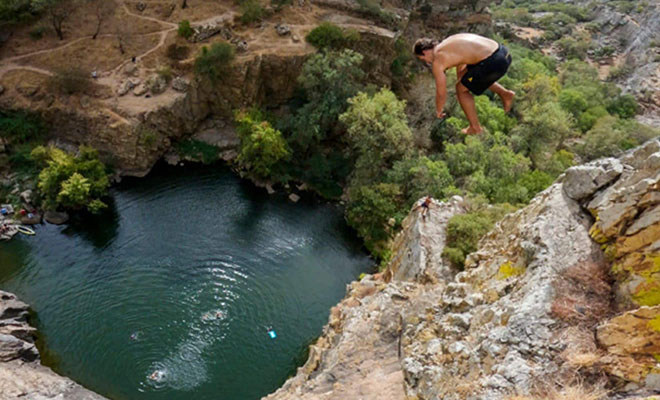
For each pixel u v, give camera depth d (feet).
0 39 213.87
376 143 180.34
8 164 184.03
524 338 47.14
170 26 234.99
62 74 191.83
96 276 154.61
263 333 143.13
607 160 54.08
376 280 123.03
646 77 388.16
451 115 216.33
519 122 238.27
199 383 128.06
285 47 220.64
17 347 121.49
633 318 41.37
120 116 190.60
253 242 174.19
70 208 175.22
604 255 49.67
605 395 40.16
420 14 295.07
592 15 553.64
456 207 121.60
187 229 176.45
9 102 188.65
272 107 226.79
